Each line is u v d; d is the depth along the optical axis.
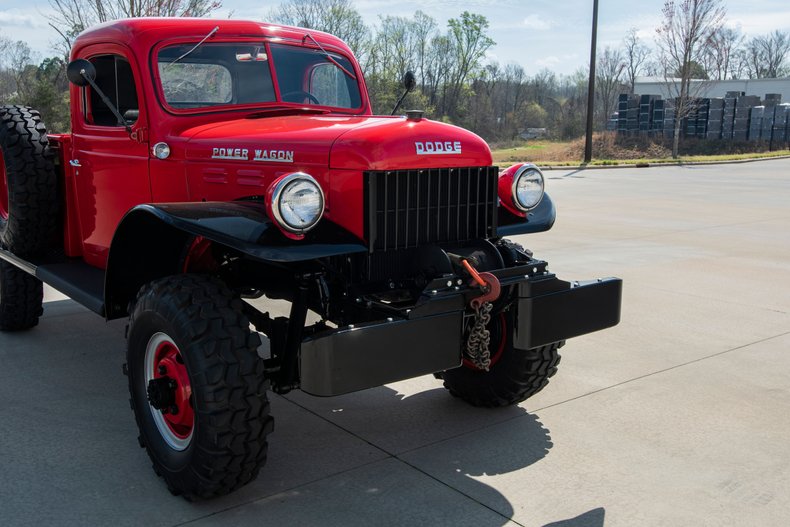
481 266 3.21
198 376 2.74
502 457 3.38
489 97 52.19
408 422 3.78
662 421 3.76
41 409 3.89
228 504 2.96
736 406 3.94
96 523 2.80
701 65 36.59
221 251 3.52
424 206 3.16
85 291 3.76
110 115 4.21
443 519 2.85
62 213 4.71
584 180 18.28
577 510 2.92
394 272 3.18
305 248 2.82
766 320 5.52
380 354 2.76
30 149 4.46
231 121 3.89
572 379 4.35
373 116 3.84
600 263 7.55
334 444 3.52
